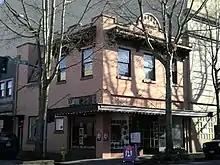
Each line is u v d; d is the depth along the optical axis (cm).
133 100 2602
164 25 2236
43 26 2066
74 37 2533
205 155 2392
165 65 2217
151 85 2739
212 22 3275
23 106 3288
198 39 3142
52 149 2853
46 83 2028
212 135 3139
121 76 2555
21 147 3219
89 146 2542
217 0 3334
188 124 2970
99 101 2447
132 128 2625
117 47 2567
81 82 2631
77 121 2672
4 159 2378
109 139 2452
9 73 3522
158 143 2759
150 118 2752
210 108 3145
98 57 2505
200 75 3111
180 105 2916
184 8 3016
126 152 2095
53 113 2556
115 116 2517
